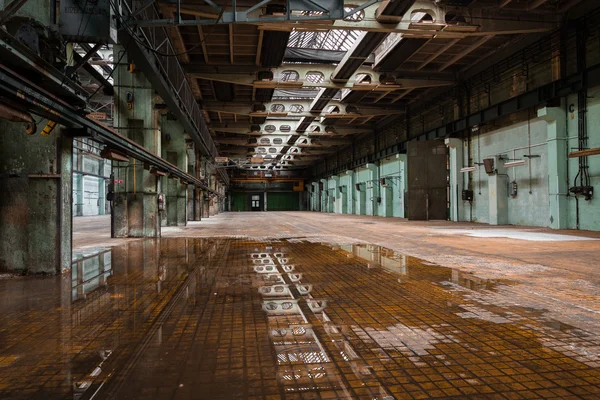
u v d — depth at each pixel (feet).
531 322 13.65
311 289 18.99
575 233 48.65
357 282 20.58
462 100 78.74
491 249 33.81
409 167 87.15
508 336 12.28
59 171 23.24
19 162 23.04
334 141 145.89
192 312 15.10
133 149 33.42
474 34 52.29
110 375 9.67
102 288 19.34
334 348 11.34
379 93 88.53
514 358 10.57
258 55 60.95
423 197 86.38
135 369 10.00
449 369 9.89
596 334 12.42
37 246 22.88
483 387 8.93
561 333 12.52
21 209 22.94
